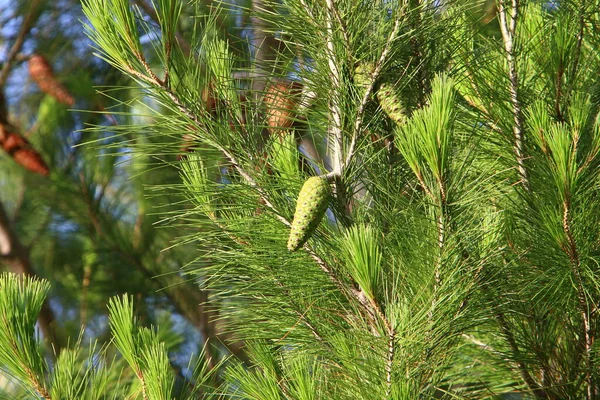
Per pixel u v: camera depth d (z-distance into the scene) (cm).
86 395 246
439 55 253
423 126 233
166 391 242
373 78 244
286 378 248
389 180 250
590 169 247
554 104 259
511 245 255
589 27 267
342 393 244
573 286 249
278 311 251
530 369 266
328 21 243
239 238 251
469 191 240
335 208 246
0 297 240
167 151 246
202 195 250
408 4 242
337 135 246
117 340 244
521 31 264
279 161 250
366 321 245
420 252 241
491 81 258
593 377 259
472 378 271
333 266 247
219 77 246
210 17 245
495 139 262
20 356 239
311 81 246
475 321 244
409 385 238
